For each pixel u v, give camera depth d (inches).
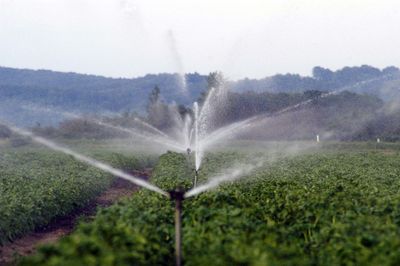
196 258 818.2
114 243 804.6
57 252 714.8
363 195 1338.6
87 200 2003.0
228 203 1188.5
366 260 778.8
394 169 2539.4
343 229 909.8
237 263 767.7
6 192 1674.5
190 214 1066.1
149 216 1030.4
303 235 1036.5
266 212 1157.1
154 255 859.4
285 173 2223.2
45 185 1897.1
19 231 1401.3
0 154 3799.2
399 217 1072.2
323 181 1745.8
